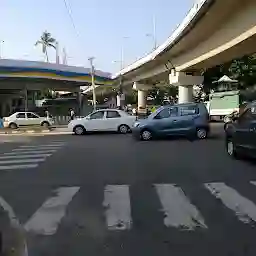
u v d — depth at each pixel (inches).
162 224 235.1
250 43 889.5
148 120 826.8
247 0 757.3
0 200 305.7
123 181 374.6
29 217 254.7
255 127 441.7
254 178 379.6
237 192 319.9
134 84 2311.8
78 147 700.0
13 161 536.1
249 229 223.6
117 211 266.2
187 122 818.8
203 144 713.0
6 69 1800.0
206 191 326.0
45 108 2260.1
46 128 1306.6
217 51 1030.4
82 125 1050.1
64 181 381.4
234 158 512.7
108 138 897.5
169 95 2940.5
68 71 2022.6
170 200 295.9
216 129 1135.6
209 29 977.5
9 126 1409.9
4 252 189.3
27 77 1867.6
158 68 1727.4
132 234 217.3
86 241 206.7
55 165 487.5
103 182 371.6
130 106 3036.4
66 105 2364.7
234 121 533.3
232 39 916.0
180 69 1433.3
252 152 451.5
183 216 252.1
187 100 1536.7
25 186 361.4
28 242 205.3
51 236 215.3
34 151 653.3
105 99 3779.5
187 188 338.3
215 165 462.3
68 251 192.4
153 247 196.7
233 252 188.7
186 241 205.0
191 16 903.1
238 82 1900.8
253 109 466.9
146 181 372.8
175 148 654.5
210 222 238.2
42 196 317.4
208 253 187.6
